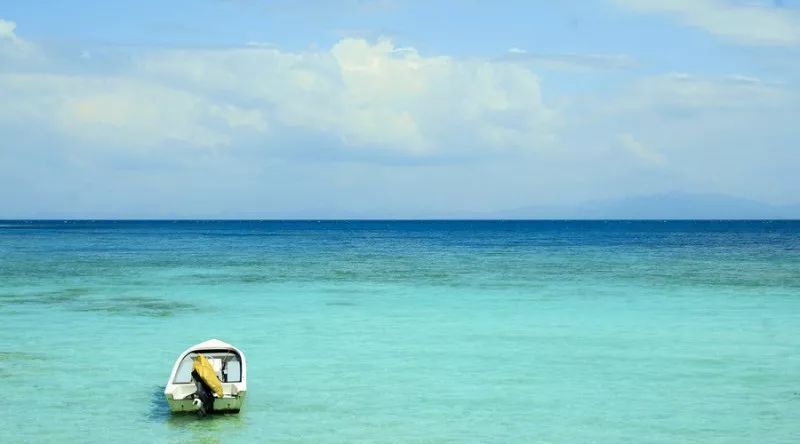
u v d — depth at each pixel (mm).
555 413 21328
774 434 19469
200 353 22844
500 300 44312
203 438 19203
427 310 40469
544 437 19328
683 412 21359
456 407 21969
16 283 52844
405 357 28469
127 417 20891
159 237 153125
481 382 24750
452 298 45375
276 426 20203
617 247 109375
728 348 29844
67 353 28969
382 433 19625
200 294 47250
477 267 68562
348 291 49062
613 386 24172
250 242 130125
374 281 55344
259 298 45500
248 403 22375
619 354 28844
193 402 20094
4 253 88188
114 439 19109
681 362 27469
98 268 66312
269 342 31438
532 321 36625
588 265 70438
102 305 41938
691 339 31734
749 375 25453
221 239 144875
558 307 41312
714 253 90750
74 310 39875
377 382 24797
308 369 26594
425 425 20297
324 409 21781
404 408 21859
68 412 21328
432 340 31812
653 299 44344
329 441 19031
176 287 51062
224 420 20734
